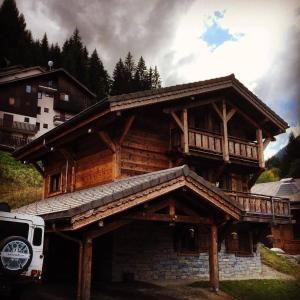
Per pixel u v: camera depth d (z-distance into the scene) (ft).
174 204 35.32
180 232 46.55
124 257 41.50
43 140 54.24
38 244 29.50
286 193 92.99
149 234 44.11
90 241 30.35
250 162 56.39
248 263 55.11
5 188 74.64
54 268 43.78
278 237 92.63
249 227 56.85
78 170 52.90
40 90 126.82
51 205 40.65
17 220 29.04
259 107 57.00
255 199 53.26
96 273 42.98
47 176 62.69
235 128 61.41
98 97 153.17
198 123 56.49
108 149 46.78
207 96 53.26
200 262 47.96
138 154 47.55
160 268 44.16
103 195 32.65
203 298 35.35
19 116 117.19
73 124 46.78
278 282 51.29
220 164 53.11
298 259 71.00
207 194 35.32
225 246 53.01
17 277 27.45
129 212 32.58
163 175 32.86
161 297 33.94
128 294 34.17
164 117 51.42
